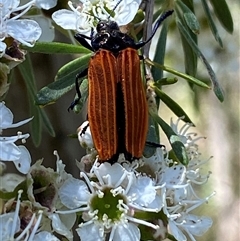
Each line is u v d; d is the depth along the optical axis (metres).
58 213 0.10
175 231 0.10
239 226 0.25
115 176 0.10
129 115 0.10
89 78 0.10
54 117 0.16
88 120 0.10
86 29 0.11
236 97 0.22
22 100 0.15
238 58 0.20
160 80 0.10
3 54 0.10
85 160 0.10
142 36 0.11
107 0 0.11
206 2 0.12
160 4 0.12
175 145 0.10
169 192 0.10
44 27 0.12
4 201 0.10
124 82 0.10
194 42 0.11
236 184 0.25
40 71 0.16
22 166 0.10
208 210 0.26
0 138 0.10
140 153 0.10
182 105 0.21
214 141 0.24
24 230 0.09
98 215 0.10
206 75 0.15
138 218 0.10
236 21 0.19
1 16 0.10
